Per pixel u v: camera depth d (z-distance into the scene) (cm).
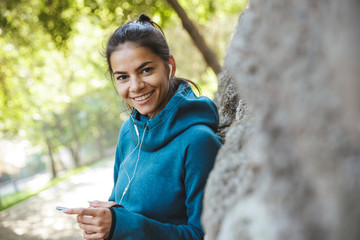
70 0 642
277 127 63
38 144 2381
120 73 148
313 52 56
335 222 55
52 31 660
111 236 129
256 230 65
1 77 820
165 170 147
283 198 62
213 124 156
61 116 2234
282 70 61
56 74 1311
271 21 64
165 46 153
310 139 57
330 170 55
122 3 621
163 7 628
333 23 52
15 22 692
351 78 49
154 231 134
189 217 144
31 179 2892
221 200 89
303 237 58
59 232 466
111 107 2345
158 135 150
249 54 70
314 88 56
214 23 834
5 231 495
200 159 141
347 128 52
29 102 1020
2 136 1137
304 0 57
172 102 149
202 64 862
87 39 934
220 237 75
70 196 727
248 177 79
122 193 160
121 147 183
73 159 2331
